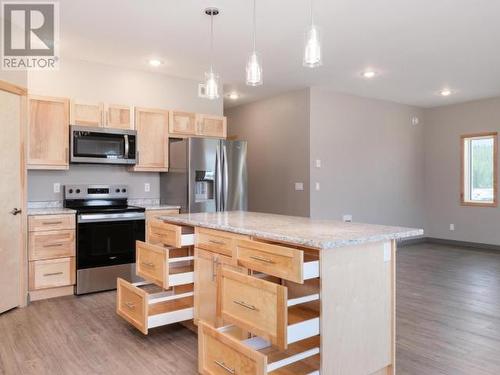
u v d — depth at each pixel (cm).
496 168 656
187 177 445
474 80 548
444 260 577
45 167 395
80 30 363
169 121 475
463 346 276
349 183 631
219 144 470
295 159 605
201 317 279
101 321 321
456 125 708
